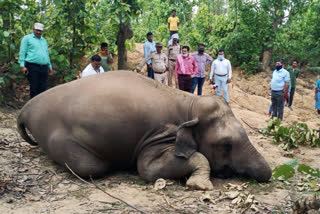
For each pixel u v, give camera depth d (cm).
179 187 450
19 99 917
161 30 1659
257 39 1599
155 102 483
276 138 744
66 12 966
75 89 493
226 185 461
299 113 1359
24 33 929
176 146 461
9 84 915
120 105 467
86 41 1011
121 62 1013
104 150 473
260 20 1578
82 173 471
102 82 490
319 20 1739
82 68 1109
